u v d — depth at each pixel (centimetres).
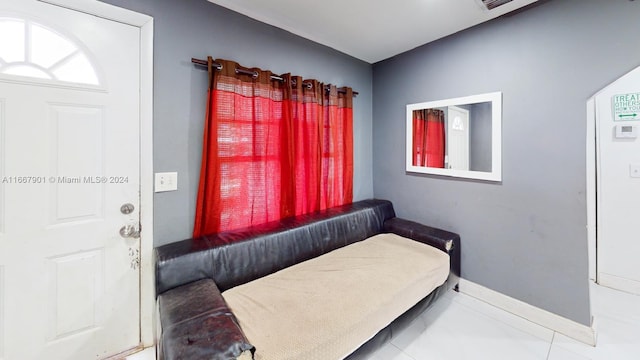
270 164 207
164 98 161
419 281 170
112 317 153
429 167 250
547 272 185
